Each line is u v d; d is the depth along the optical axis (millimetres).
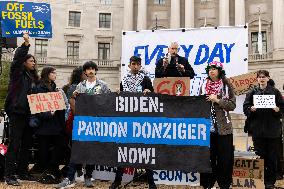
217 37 8547
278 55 40906
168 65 7535
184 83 7016
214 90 6355
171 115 6238
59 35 46594
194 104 6176
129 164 6348
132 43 8852
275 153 7109
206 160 6035
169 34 8727
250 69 42281
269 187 7051
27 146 7957
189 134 6148
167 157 6195
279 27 41406
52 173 7801
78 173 8172
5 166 7258
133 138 6359
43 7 8023
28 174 8086
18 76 7395
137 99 6395
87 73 7312
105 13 47969
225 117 6156
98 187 7336
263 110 7117
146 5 47469
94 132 6543
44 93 7383
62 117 7852
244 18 44312
